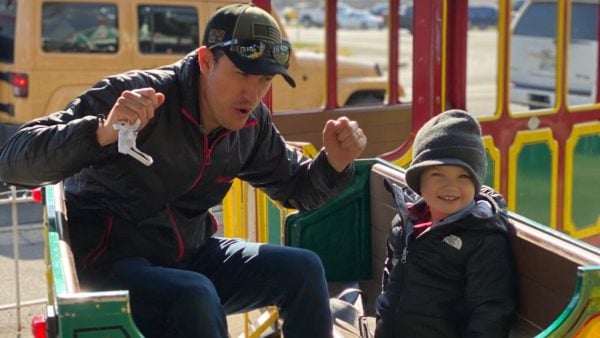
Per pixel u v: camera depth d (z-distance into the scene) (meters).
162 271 2.55
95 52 8.41
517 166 5.29
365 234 3.66
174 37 8.81
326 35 5.76
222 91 2.53
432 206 2.73
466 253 2.68
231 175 2.83
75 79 8.33
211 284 2.52
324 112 5.66
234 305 2.89
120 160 2.58
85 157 2.31
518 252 2.68
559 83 5.52
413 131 4.60
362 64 10.35
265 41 2.51
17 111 8.27
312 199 2.98
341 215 3.62
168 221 2.71
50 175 2.36
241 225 4.17
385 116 5.95
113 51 8.51
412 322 2.78
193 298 2.42
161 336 2.57
